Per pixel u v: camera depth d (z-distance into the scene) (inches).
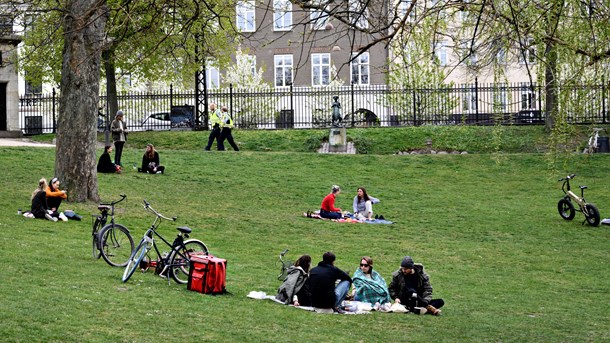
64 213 1115.3
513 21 578.2
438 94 2391.7
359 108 2527.1
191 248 831.1
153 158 1615.4
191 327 639.1
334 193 1342.3
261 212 1348.4
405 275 794.2
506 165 1828.2
